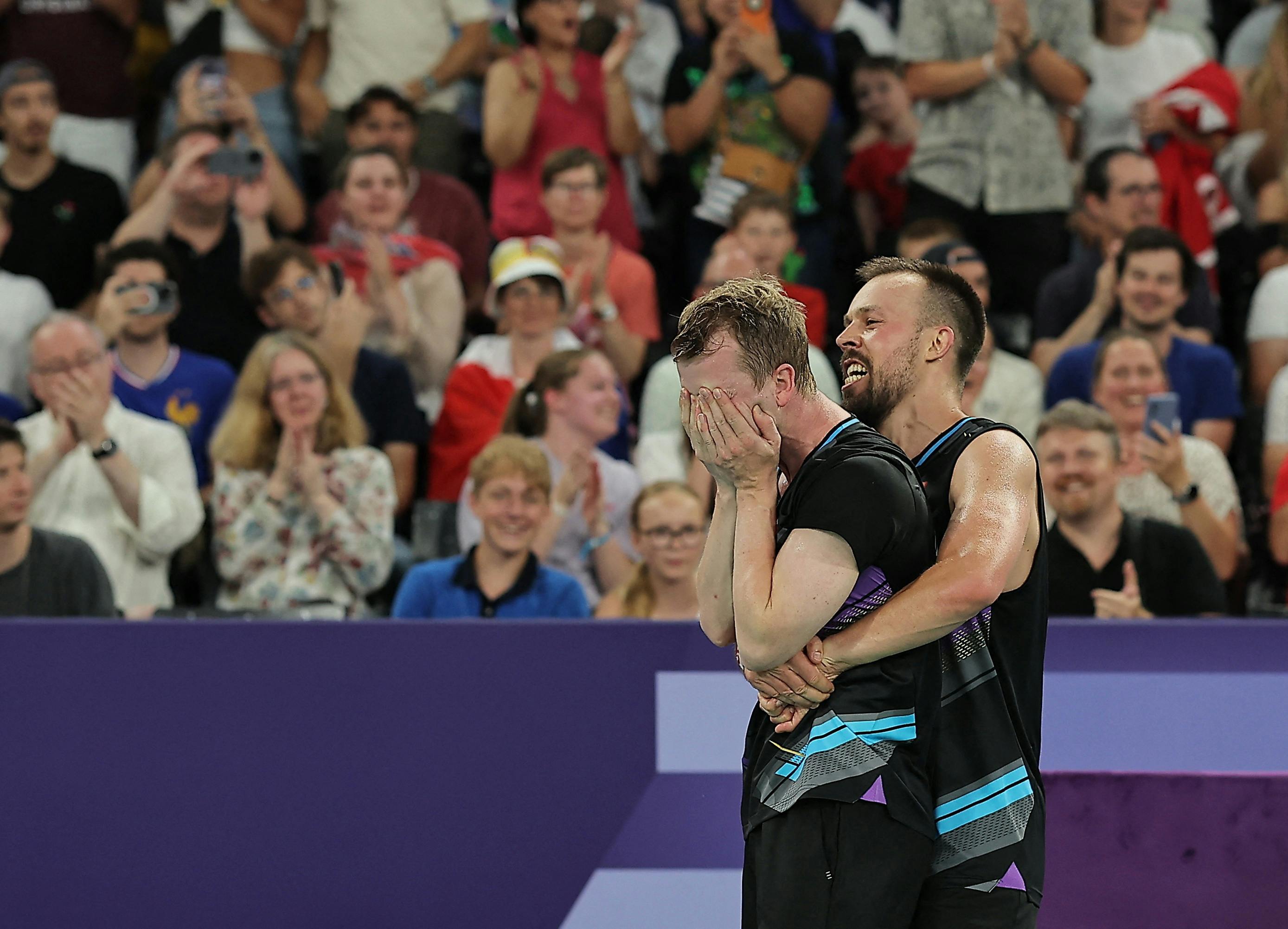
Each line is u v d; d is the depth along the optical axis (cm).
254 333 1891
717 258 1906
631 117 2183
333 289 1878
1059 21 2152
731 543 849
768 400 813
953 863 840
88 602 1357
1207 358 1811
